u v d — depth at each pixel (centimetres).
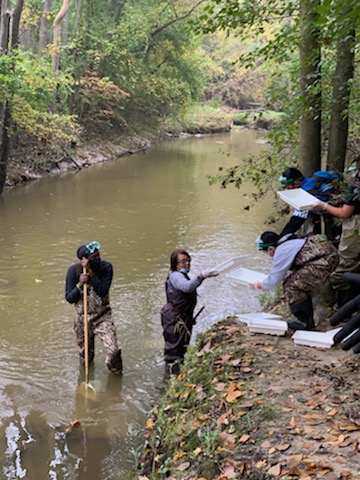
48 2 2228
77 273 621
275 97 738
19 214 1408
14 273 968
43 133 1917
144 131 3378
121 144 2861
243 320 567
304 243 521
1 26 1593
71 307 822
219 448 373
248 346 514
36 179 1914
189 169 2269
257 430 382
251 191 1772
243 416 402
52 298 855
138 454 466
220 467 357
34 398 571
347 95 606
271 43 695
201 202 1600
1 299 846
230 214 1448
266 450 359
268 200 1634
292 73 726
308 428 375
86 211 1459
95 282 614
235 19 659
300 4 612
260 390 431
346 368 457
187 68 3519
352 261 523
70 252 1095
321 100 633
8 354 672
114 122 2955
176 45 3238
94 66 2631
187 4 3105
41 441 498
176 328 610
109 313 634
